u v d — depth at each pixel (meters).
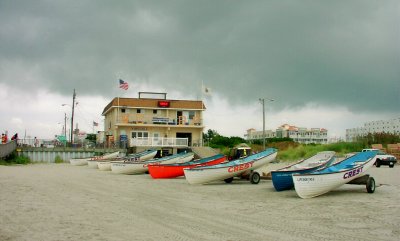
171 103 56.19
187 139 52.47
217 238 8.72
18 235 9.00
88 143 55.09
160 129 56.16
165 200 14.81
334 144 48.19
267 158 22.59
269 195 16.44
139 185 20.98
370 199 14.80
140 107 54.72
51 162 48.09
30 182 21.05
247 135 161.12
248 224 10.24
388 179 22.59
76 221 10.56
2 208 12.53
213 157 27.75
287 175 17.53
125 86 53.66
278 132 142.75
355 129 108.31
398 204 13.53
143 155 40.53
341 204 13.66
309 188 15.19
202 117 57.09
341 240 8.57
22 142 49.03
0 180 21.89
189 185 21.03
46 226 9.93
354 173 16.53
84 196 15.67
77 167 39.16
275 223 10.38
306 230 9.54
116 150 50.47
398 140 53.72
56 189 17.98
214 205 13.55
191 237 8.81
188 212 12.07
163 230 9.51
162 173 25.94
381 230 9.55
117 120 54.25
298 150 45.00
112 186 20.22
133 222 10.46
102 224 10.19
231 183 22.08
